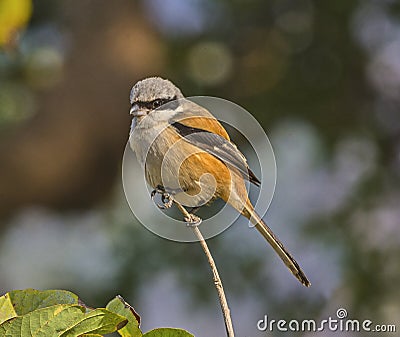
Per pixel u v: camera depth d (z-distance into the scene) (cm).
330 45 1238
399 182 1131
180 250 1082
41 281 1172
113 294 1097
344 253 1048
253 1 1230
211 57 1239
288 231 1066
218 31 1243
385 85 1229
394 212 1077
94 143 1238
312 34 1243
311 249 1057
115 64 1240
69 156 1223
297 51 1241
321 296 1035
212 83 1234
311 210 1080
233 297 1051
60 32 1245
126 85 1245
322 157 1129
